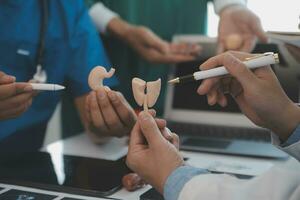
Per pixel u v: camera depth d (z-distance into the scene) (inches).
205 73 23.1
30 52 40.0
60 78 42.4
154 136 21.4
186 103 47.1
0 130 39.5
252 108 23.5
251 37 44.7
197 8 55.4
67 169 32.8
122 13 51.7
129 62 52.4
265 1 54.2
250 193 17.7
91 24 44.8
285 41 29.2
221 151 37.2
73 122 51.2
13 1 39.2
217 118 45.3
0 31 38.9
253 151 37.1
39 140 43.2
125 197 27.7
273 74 22.5
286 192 17.3
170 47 48.6
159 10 53.6
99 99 29.8
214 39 48.4
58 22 41.6
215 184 18.7
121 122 31.3
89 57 42.7
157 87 24.3
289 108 22.4
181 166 20.6
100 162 34.5
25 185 29.4
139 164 21.4
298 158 22.8
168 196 19.6
